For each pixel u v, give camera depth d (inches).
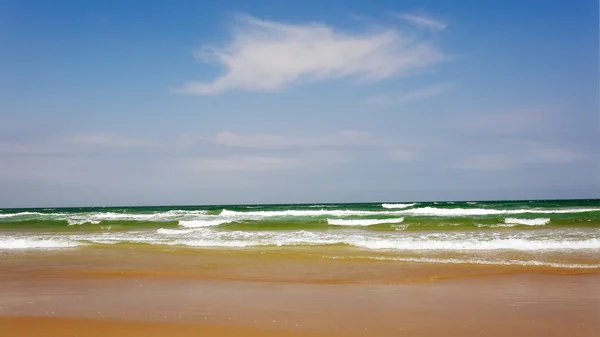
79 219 1055.0
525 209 1263.5
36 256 541.6
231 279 399.2
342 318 266.2
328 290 350.9
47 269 456.4
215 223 924.0
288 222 901.8
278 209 1715.1
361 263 473.1
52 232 828.0
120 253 557.9
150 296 332.8
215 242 646.5
